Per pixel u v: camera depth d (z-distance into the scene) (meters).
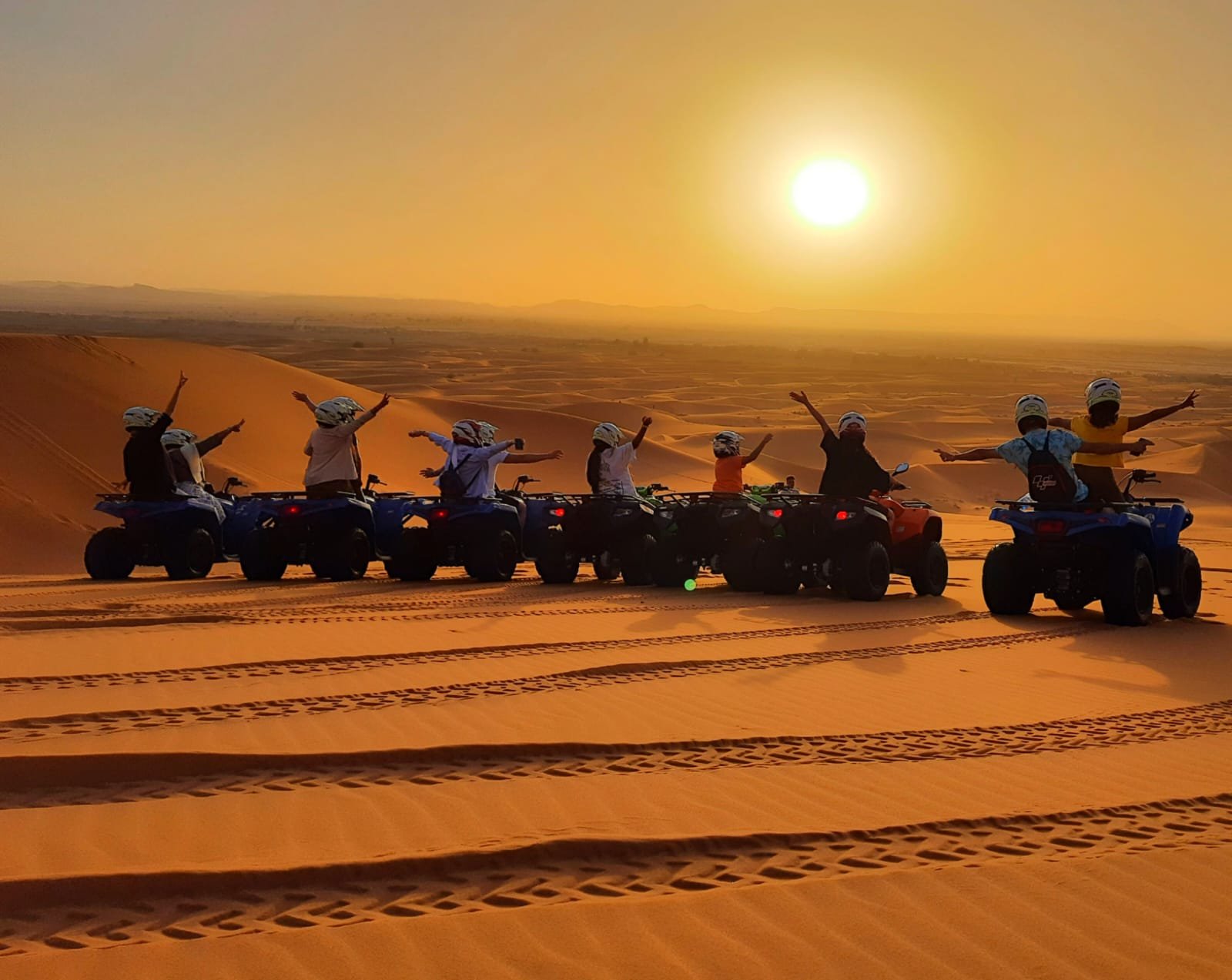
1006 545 13.45
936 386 163.12
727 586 16.28
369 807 5.96
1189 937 4.50
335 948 4.29
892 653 10.74
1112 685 9.48
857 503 14.20
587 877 5.05
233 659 9.70
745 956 4.27
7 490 31.06
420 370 139.50
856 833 5.62
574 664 9.69
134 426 17.30
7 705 7.96
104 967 4.12
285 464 43.31
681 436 78.62
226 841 5.42
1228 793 6.42
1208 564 23.36
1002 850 5.46
